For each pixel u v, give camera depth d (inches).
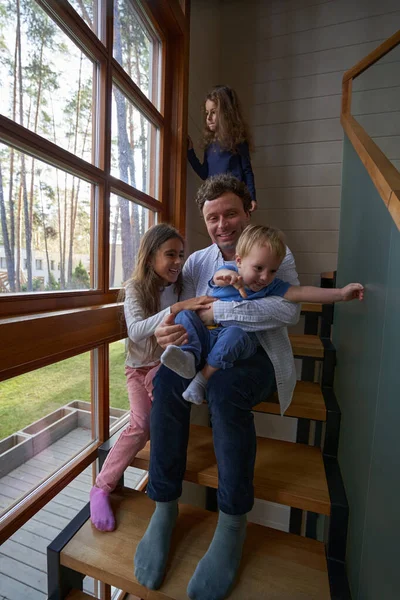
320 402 51.0
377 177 34.1
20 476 34.7
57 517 41.6
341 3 91.0
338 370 56.4
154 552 31.5
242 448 31.8
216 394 32.9
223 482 31.4
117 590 54.5
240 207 43.2
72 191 40.6
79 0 40.8
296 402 50.7
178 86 67.9
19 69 32.1
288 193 98.7
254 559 33.2
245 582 30.3
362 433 36.5
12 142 31.5
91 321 38.8
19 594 36.4
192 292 47.8
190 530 36.2
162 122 65.2
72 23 38.2
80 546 34.2
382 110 88.1
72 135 40.4
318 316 75.9
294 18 95.2
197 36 81.8
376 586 28.2
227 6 100.5
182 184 69.7
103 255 46.4
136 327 39.1
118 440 41.1
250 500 31.6
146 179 61.2
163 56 64.8
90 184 44.2
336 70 92.5
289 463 43.4
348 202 62.5
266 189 100.3
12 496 33.8
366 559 31.8
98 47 43.3
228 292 39.7
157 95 65.3
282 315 37.1
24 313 32.8
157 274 44.1
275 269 36.4
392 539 25.1
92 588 48.2
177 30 65.6
